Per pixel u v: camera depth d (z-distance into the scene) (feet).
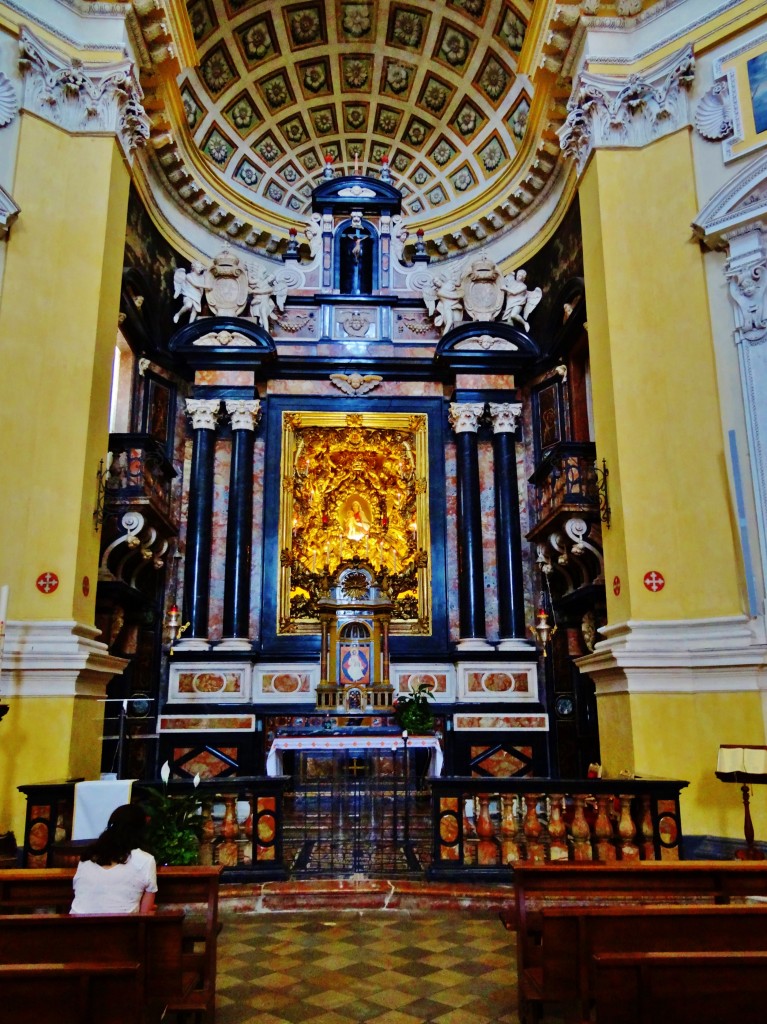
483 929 17.30
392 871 20.80
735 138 25.86
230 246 42.47
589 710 34.40
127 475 31.73
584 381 36.52
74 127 27.91
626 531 25.25
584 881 13.34
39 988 8.86
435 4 40.19
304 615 37.50
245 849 20.53
